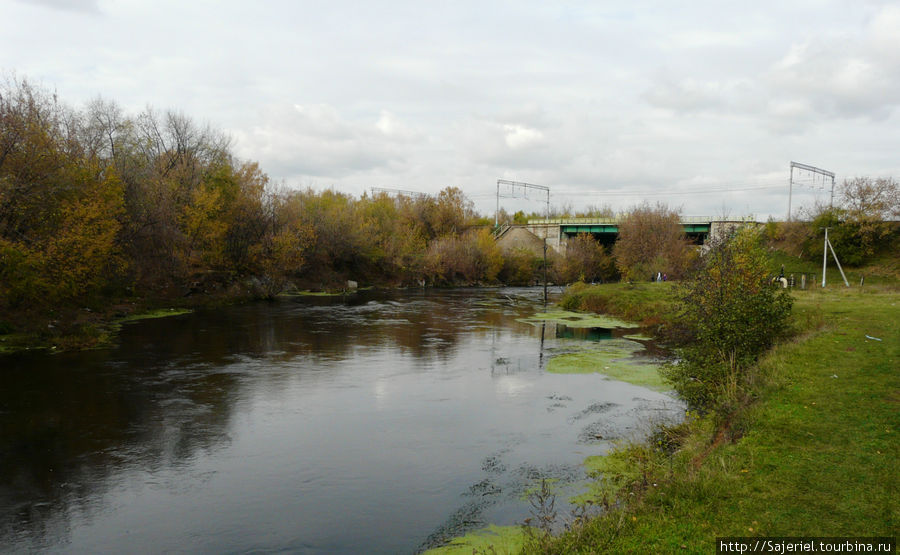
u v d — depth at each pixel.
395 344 26.03
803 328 20.72
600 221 95.12
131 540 8.50
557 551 6.79
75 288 26.44
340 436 13.14
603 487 10.12
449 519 9.17
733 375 14.19
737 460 9.02
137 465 11.26
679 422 13.78
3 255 22.88
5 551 8.11
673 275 57.47
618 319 36.91
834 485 7.77
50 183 26.28
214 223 45.25
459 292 66.50
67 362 20.20
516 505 9.60
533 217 138.00
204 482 10.55
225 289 45.56
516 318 37.47
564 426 13.91
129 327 29.20
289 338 27.17
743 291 16.56
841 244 55.31
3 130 24.31
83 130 38.59
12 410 14.51
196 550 8.27
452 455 11.98
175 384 17.58
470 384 18.27
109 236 28.38
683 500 7.76
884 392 11.71
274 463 11.49
